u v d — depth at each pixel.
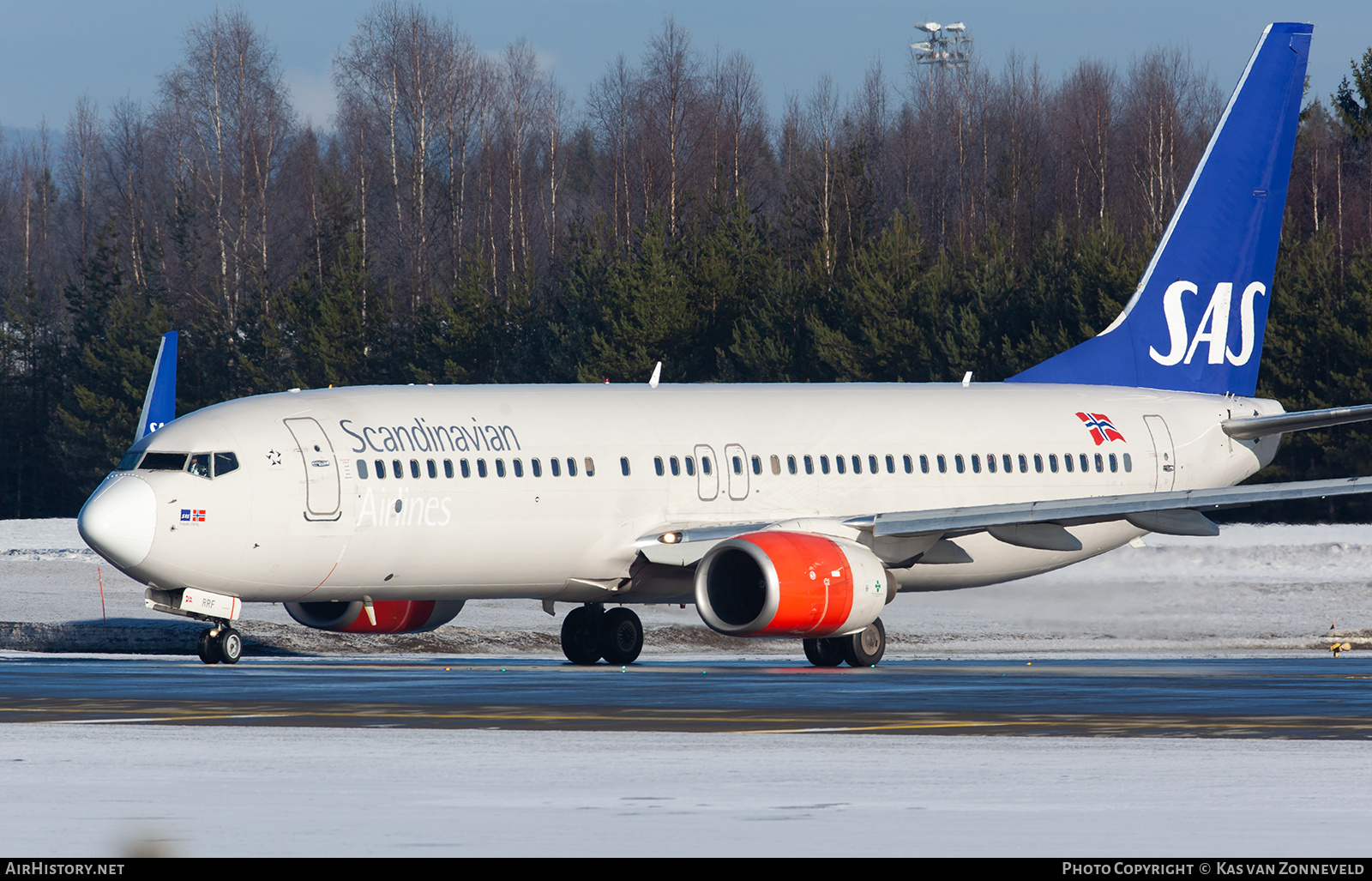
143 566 100.06
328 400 107.38
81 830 43.84
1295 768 55.25
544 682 90.12
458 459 106.75
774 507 117.06
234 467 101.44
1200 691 84.94
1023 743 61.94
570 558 110.56
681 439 114.94
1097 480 129.25
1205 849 41.34
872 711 73.75
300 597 106.12
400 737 63.50
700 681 91.38
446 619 118.56
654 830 43.97
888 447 122.12
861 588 106.19
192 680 90.06
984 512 110.00
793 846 41.69
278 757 57.59
